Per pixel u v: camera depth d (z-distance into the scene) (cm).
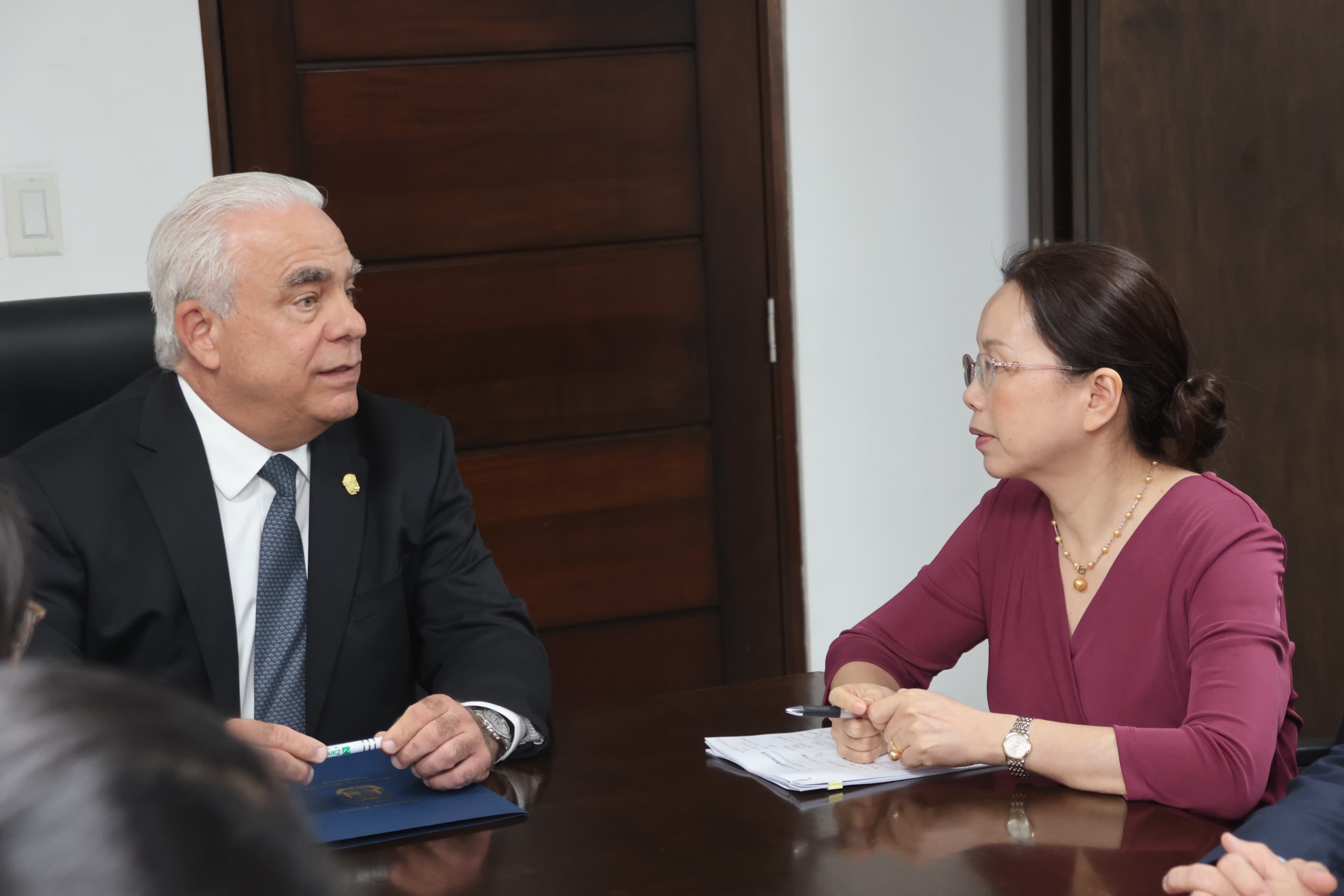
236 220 143
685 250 277
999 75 290
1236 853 96
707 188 276
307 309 145
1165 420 136
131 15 232
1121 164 274
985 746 120
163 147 237
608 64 267
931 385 295
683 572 284
